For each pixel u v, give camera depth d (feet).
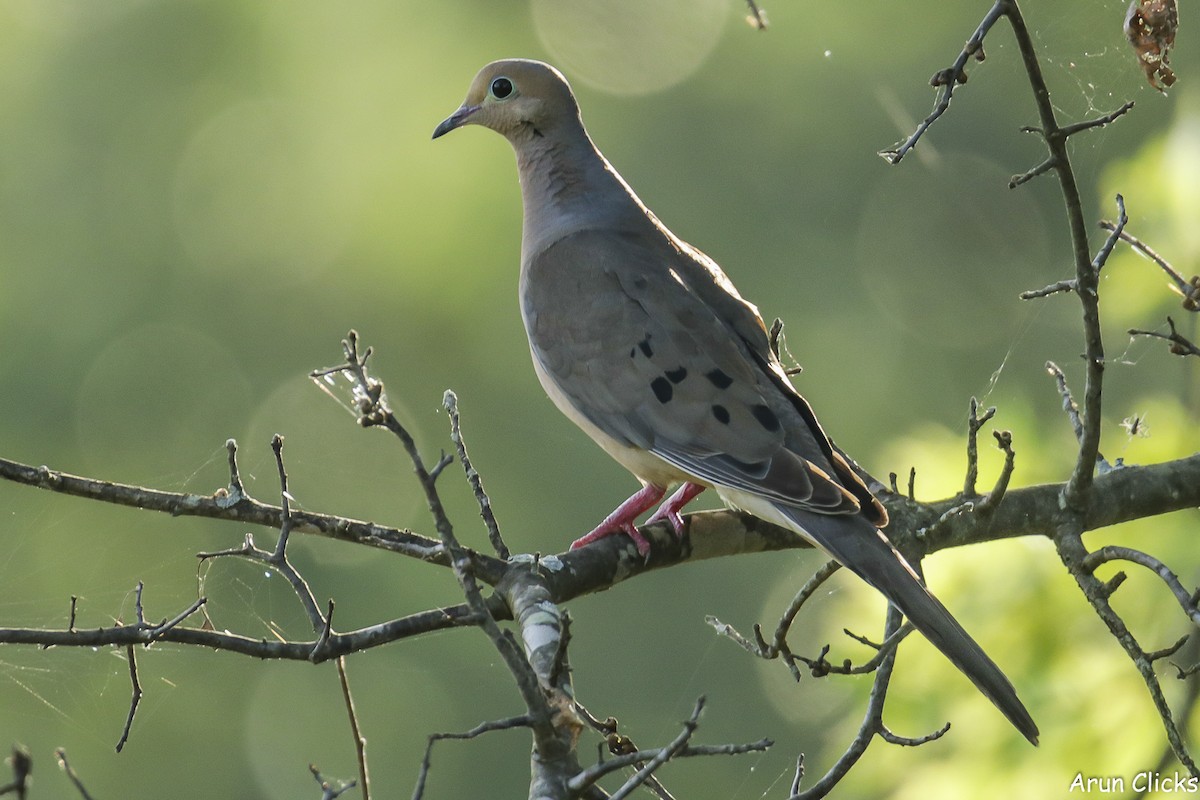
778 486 20.98
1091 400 19.66
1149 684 18.42
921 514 21.93
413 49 53.83
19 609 45.73
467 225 51.93
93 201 51.72
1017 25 16.11
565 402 24.00
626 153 53.26
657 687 50.14
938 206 52.11
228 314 51.72
